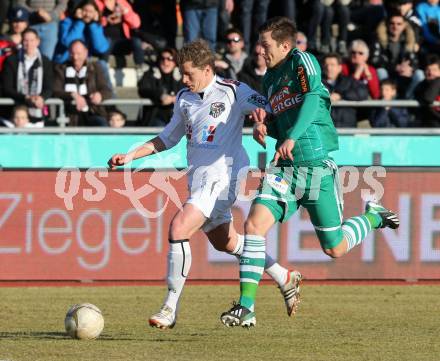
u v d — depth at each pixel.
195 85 25.11
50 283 39.50
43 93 45.41
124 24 55.34
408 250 40.94
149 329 27.50
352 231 26.98
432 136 41.06
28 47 45.34
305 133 24.73
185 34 53.00
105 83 46.53
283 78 24.62
